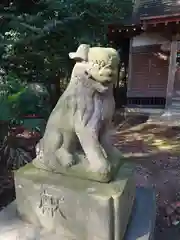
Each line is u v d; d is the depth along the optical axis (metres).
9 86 2.17
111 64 1.23
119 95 7.23
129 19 5.73
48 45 2.51
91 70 1.25
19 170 1.53
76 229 1.35
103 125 1.44
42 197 1.40
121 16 4.08
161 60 6.87
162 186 2.80
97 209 1.26
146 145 4.22
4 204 2.16
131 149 4.04
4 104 2.04
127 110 6.64
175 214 2.31
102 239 1.29
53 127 1.44
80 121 1.31
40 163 1.53
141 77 7.13
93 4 2.76
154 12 5.80
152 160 3.54
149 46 6.84
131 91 7.23
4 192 2.31
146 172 3.16
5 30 2.19
